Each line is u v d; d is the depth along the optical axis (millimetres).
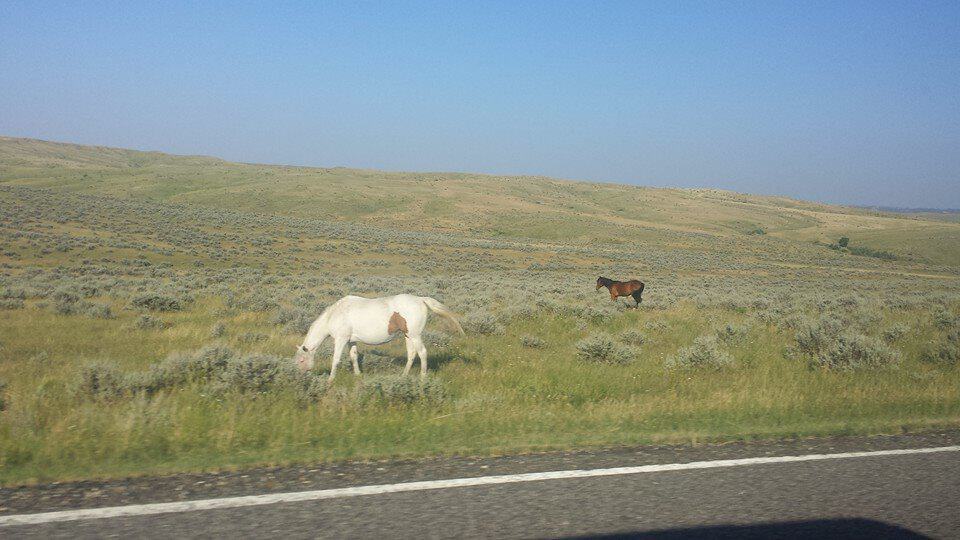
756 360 13727
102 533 4289
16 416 7094
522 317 20312
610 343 13906
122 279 35812
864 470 6074
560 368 12375
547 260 76250
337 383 10398
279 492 5137
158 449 6281
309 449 6410
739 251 113750
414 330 11078
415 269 57812
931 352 14188
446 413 8281
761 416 8344
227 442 6469
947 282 74625
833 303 28047
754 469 6031
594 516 4805
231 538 4262
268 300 23578
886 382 11016
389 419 7625
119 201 85938
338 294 31234
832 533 4633
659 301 28953
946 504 5258
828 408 8805
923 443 7070
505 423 7656
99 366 9109
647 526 4656
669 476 5773
